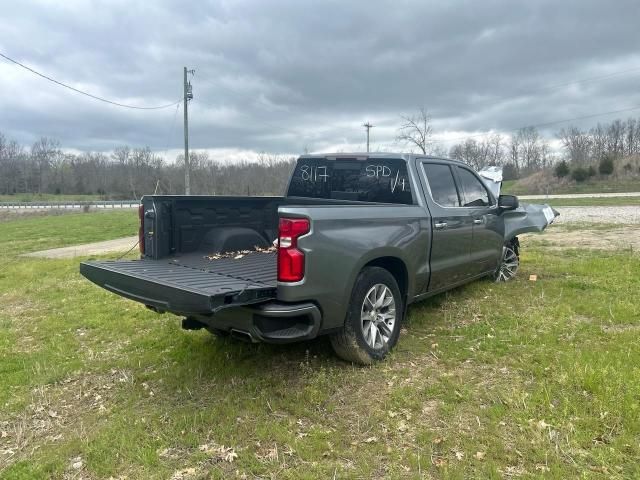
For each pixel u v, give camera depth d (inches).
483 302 232.5
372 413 134.4
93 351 198.4
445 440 120.3
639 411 124.4
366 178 202.7
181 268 166.2
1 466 121.0
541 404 132.5
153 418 137.6
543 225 295.1
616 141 2699.3
